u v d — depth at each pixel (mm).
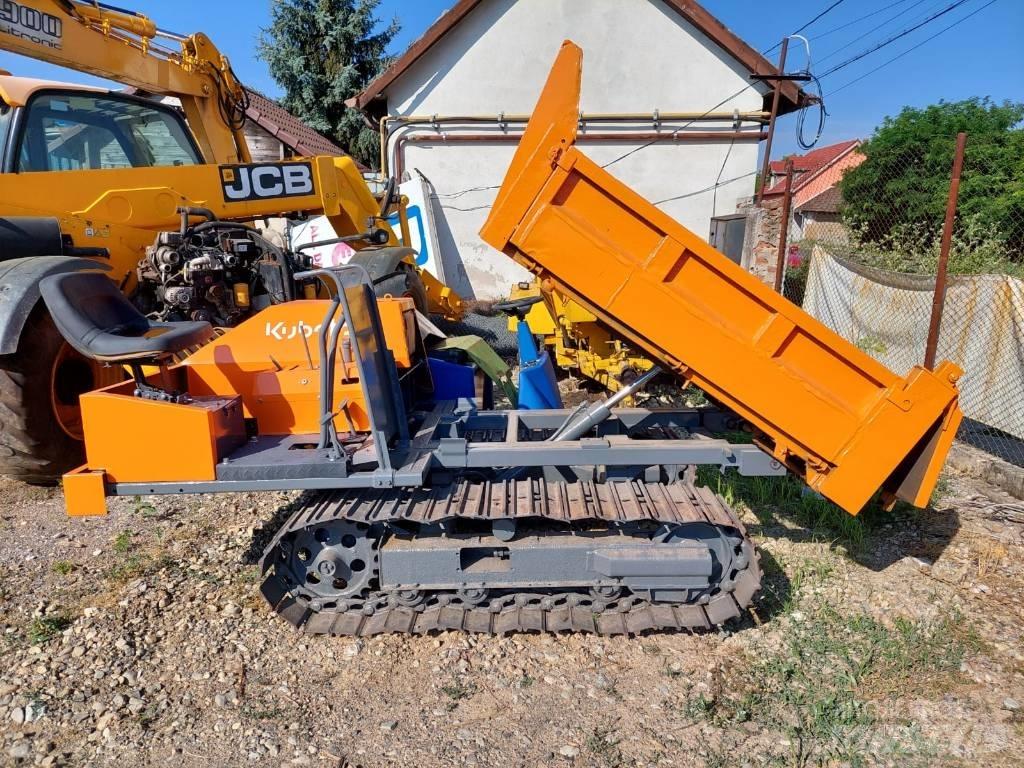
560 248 3084
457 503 3109
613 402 3557
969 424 6016
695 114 11891
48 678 2930
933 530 4160
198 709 2758
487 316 10070
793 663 2959
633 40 11820
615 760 2457
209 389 3436
